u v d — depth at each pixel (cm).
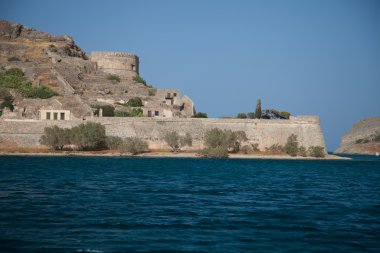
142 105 18488
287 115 19275
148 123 15500
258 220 4900
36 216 4806
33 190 6712
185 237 4134
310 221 4916
